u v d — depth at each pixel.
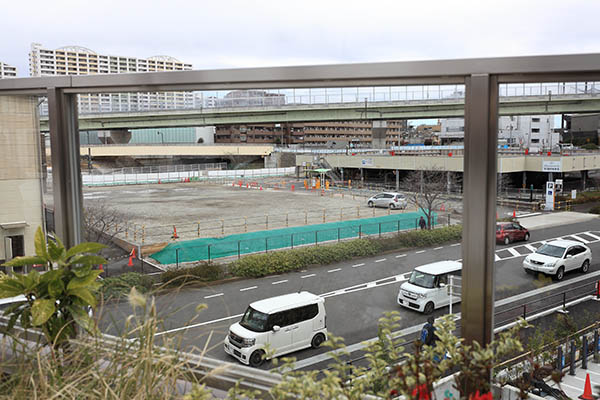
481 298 1.92
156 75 2.44
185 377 1.58
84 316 1.90
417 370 1.24
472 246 1.92
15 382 1.58
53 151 2.69
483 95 1.86
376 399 1.45
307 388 1.19
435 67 1.95
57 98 2.67
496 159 1.91
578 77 1.77
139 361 1.48
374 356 1.41
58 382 1.49
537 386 2.08
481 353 1.27
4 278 1.94
